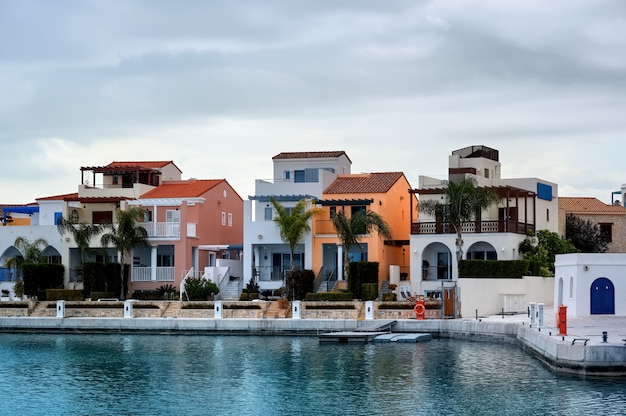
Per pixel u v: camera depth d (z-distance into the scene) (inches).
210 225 3885.3
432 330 2851.9
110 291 3472.0
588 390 1820.9
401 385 1963.6
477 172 3548.2
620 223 3843.5
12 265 3656.5
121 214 3486.7
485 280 3024.1
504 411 1688.0
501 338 2642.7
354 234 3270.2
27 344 2775.6
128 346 2694.4
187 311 3127.5
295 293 3302.2
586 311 2687.0
